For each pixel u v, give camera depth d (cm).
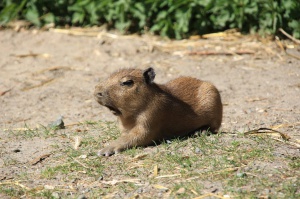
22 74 3522
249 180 1847
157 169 1983
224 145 2130
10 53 3881
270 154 2020
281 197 1728
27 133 2544
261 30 3800
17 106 3042
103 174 2005
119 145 2180
